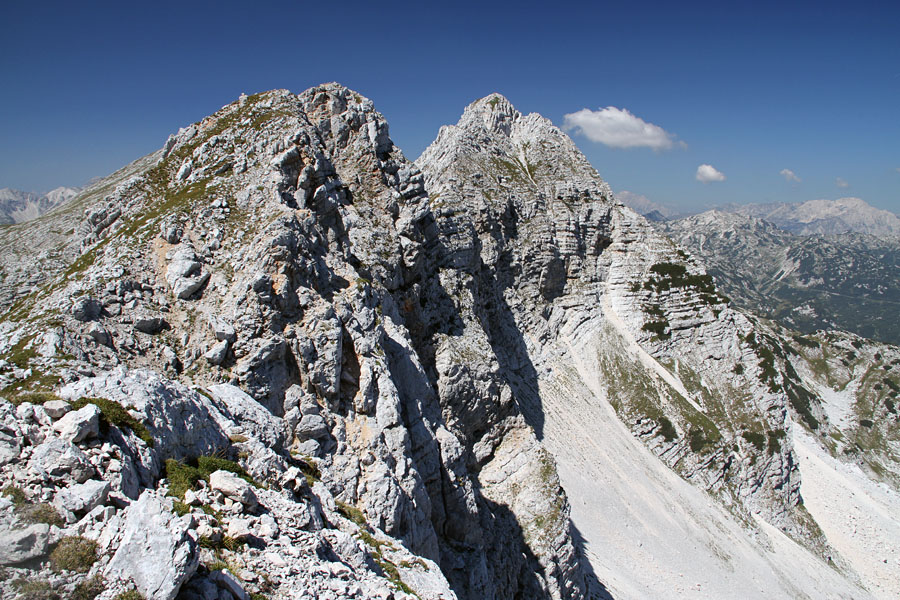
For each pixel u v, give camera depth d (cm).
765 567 9581
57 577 1400
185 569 1506
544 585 5641
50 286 4009
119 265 3866
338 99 6781
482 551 4847
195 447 2348
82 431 1762
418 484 4066
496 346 10575
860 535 11650
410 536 3750
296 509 2264
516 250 12888
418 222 7038
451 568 4462
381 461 3806
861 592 10269
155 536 1512
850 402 18500
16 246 9244
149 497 1812
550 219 13962
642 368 13062
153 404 2214
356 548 2383
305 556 2012
